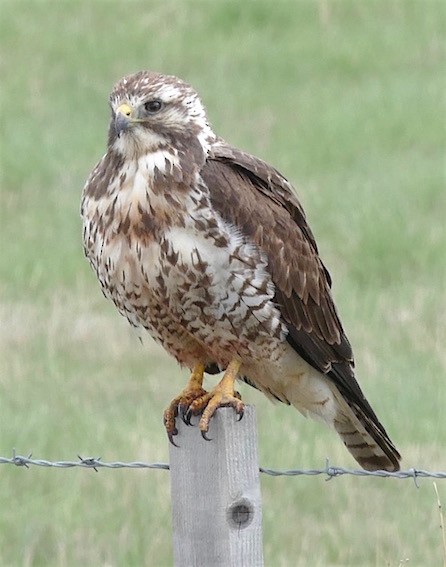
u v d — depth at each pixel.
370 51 31.95
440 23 33.81
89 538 12.17
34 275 19.00
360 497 12.99
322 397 10.09
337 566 11.74
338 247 19.94
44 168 24.34
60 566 11.59
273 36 33.22
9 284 18.88
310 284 9.81
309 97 29.12
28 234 20.95
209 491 7.56
